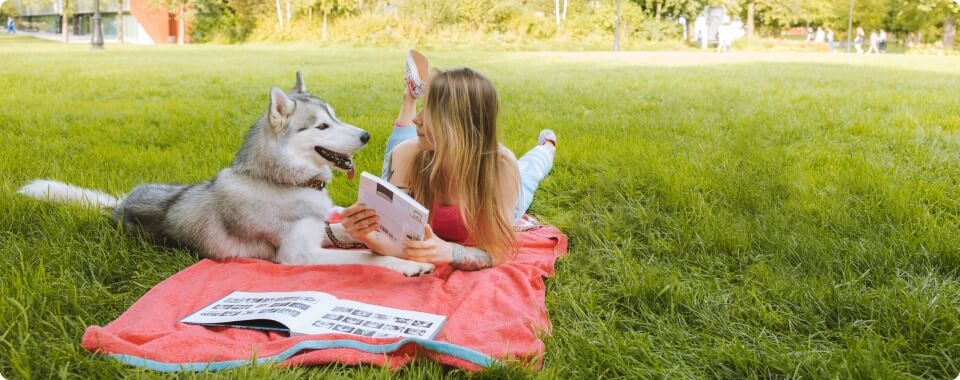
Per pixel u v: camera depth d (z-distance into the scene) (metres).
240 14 42.16
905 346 2.49
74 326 2.57
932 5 38.66
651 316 2.80
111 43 40.84
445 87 3.06
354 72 14.63
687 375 2.33
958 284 3.07
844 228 3.87
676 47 36.62
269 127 3.37
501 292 2.89
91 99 9.30
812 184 4.78
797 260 3.45
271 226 3.41
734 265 3.43
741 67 18.06
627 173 5.14
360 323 2.57
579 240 3.82
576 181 5.10
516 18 36.88
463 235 3.41
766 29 47.34
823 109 8.68
